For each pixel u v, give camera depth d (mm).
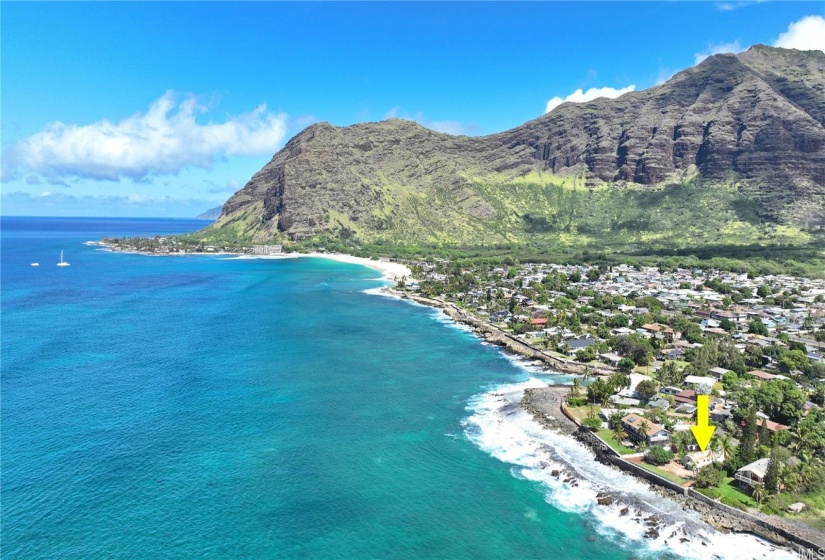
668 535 77125
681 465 93812
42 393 124875
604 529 78875
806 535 75000
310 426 110938
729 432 104625
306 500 84125
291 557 71250
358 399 127000
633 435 103875
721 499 83125
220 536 74750
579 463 97688
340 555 71938
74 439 101688
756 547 74500
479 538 76375
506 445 104625
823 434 97875
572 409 120312
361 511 81750
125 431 105875
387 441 105125
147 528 75812
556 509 83562
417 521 79812
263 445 101750
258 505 82250
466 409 122250
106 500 81938
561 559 72188
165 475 89750
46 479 87062
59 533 74000
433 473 93500
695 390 126062
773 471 83688
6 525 75188
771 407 111438
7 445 98312
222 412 116875
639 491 88375
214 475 90312
